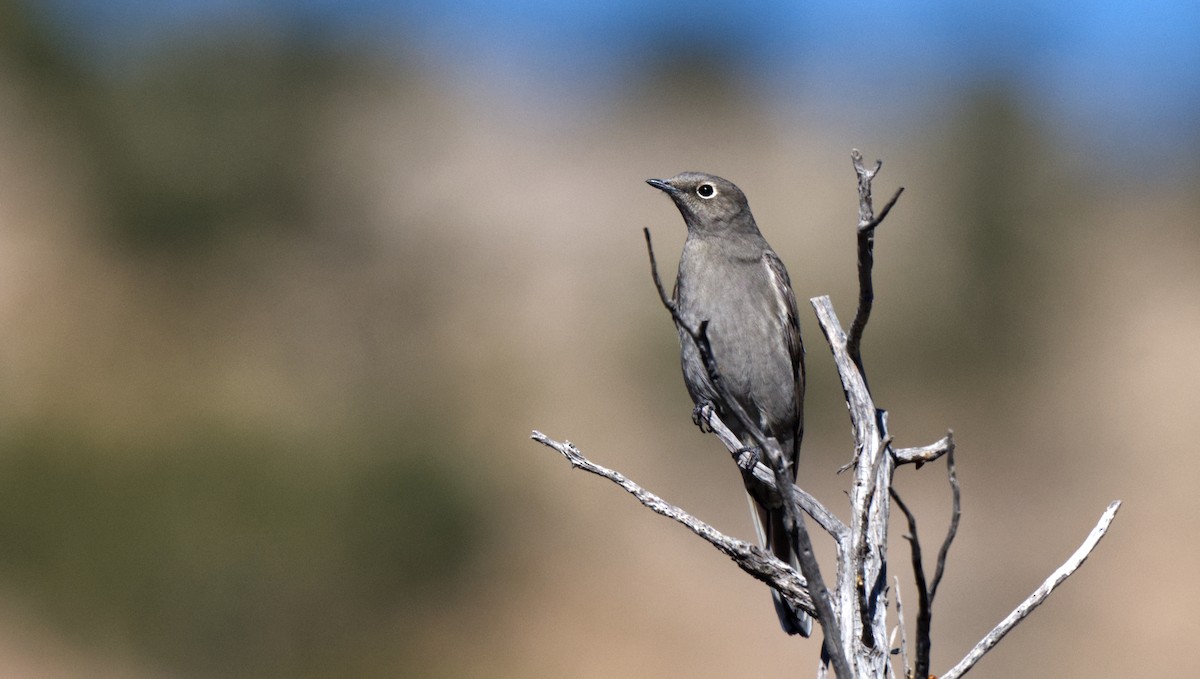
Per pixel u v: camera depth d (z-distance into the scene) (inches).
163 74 1030.4
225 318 1013.8
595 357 1040.8
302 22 1045.8
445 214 1184.2
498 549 855.7
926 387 946.1
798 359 354.3
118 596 738.8
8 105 1055.0
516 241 1208.8
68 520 739.4
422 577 810.2
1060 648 767.1
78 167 1048.2
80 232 1054.4
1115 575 830.5
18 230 1041.5
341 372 960.3
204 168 1034.1
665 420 984.3
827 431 899.4
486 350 1029.2
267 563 763.4
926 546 823.1
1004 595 796.0
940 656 735.7
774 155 1423.5
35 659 713.0
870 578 204.2
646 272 1129.4
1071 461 941.2
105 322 966.4
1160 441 949.8
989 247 997.2
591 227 1254.3
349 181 1067.9
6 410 784.3
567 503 912.3
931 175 1048.8
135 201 1035.3
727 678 773.3
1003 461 931.3
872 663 194.5
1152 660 756.6
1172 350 1045.2
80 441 768.3
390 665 767.7
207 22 1039.0
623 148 1470.2
